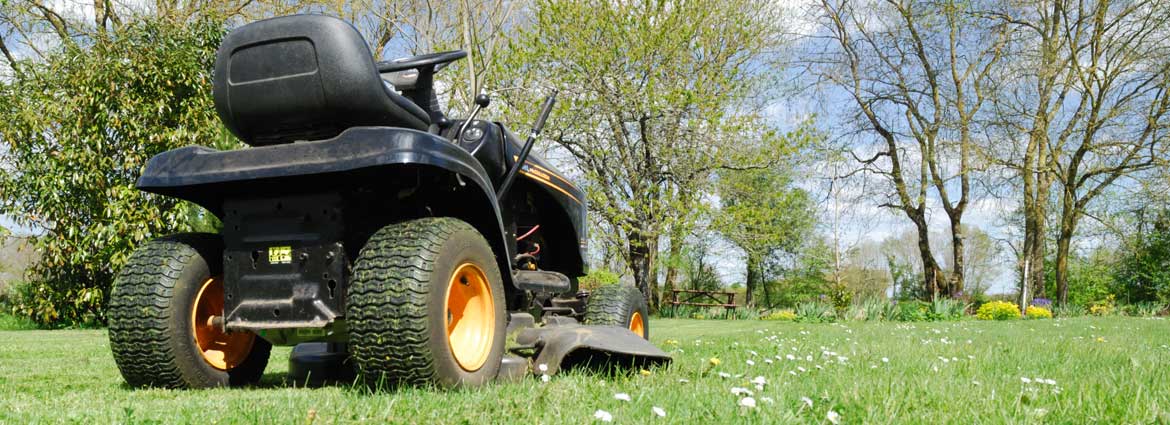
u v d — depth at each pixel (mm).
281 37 3242
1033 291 27484
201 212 11945
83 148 11828
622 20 19125
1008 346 6273
